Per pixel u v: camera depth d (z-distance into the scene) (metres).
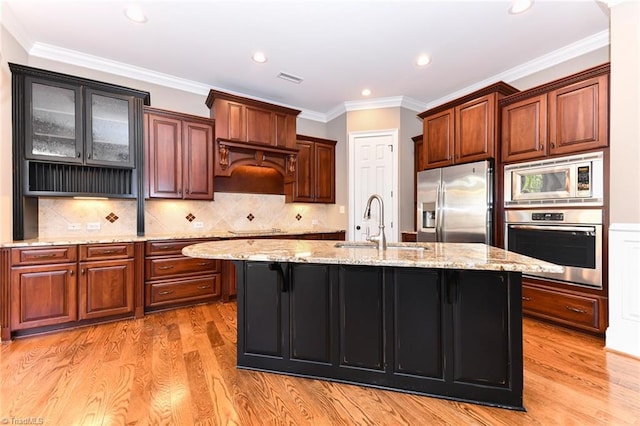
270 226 4.47
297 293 1.92
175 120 3.44
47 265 2.54
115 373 1.91
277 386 1.80
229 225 4.12
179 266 3.22
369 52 3.12
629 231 2.16
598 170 2.37
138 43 2.93
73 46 2.97
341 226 4.69
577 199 2.47
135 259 2.95
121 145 3.06
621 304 2.19
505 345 1.58
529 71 3.38
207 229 3.95
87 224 3.19
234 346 2.33
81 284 2.68
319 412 1.55
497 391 1.60
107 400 1.62
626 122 2.18
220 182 4.02
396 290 1.75
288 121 4.12
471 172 3.12
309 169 4.58
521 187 2.87
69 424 1.44
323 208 5.05
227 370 1.98
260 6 2.39
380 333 1.78
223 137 3.64
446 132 3.47
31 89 2.63
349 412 1.55
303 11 2.45
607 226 2.33
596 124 2.38
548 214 2.66
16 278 2.43
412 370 1.73
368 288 1.80
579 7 2.42
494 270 1.49
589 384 1.78
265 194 4.41
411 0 2.33
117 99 3.03
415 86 3.96
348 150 4.56
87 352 2.20
